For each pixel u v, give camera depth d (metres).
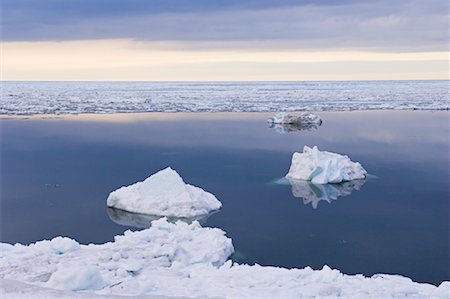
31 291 7.16
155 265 11.30
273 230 18.11
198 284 9.66
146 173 27.95
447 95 101.56
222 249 13.93
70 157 32.53
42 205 21.42
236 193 23.59
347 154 33.84
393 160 31.48
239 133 44.69
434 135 42.16
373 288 9.44
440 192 23.67
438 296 9.17
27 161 31.12
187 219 19.53
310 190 24.25
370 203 21.89
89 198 22.55
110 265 10.71
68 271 8.99
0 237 17.36
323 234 17.64
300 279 10.16
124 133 44.09
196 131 45.84
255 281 9.85
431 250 16.03
